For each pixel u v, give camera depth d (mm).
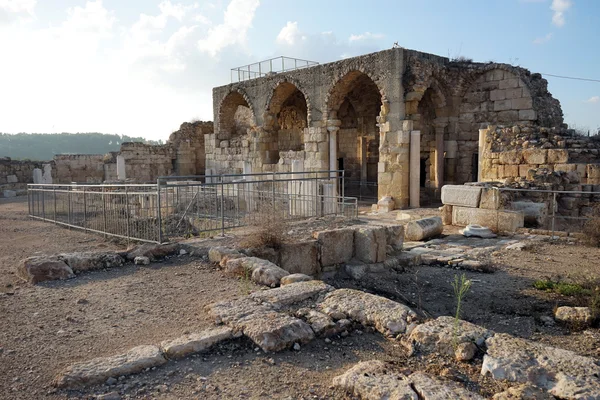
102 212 11891
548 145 15711
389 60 20516
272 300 5559
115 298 6215
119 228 11164
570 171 14852
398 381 3695
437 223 12602
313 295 5816
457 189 14000
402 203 20719
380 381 3705
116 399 3656
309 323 4930
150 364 4152
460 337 4410
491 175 17125
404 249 11008
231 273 7270
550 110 21891
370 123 29031
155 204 13641
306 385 3896
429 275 8914
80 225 13039
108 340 4785
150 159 34656
